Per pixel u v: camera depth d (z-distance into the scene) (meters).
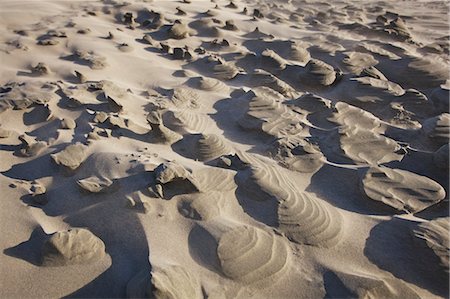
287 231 3.06
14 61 6.48
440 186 3.55
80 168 3.73
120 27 8.96
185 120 4.97
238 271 2.67
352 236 3.09
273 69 7.19
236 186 3.56
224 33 9.24
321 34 9.57
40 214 3.22
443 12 12.47
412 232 3.04
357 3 14.73
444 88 5.68
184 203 3.25
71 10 9.84
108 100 4.96
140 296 2.39
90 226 3.09
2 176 3.66
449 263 2.76
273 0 15.02
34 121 4.75
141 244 2.87
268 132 4.77
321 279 2.69
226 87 6.32
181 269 2.64
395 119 5.39
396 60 7.12
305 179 3.88
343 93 6.12
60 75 6.13
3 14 8.78
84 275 2.67
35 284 2.60
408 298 2.58
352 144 4.32
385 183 3.59
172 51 7.87
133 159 3.73
